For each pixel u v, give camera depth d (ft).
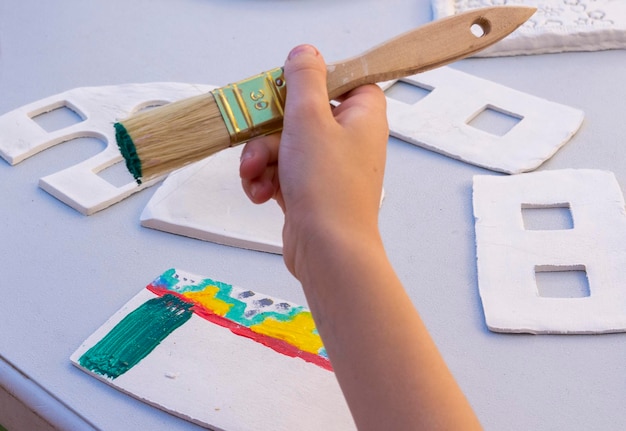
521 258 2.78
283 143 1.69
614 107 3.54
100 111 3.61
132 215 3.11
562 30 3.86
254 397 2.34
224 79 3.81
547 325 2.54
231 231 2.94
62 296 2.77
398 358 1.49
